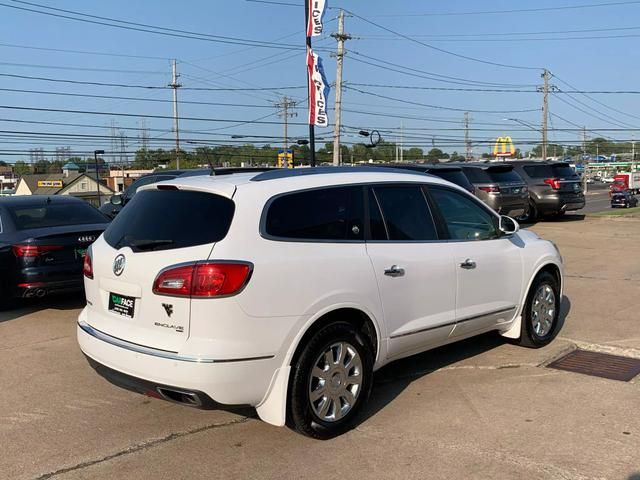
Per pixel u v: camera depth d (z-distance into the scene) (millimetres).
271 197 3953
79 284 7695
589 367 5523
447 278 4898
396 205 4699
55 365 5703
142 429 4293
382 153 89438
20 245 7398
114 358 3906
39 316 7625
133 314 3918
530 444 3955
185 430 4270
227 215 3787
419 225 4828
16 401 4828
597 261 11734
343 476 3588
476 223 5406
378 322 4363
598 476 3543
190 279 3607
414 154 90312
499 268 5449
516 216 17156
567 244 14359
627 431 4133
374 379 5223
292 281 3830
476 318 5234
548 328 6180
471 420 4348
